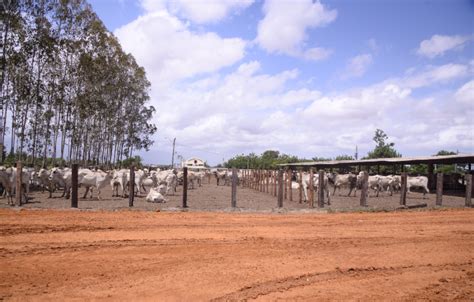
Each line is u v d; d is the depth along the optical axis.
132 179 17.06
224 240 10.15
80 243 9.27
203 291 6.21
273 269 7.60
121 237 10.09
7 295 5.76
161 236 10.38
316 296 6.21
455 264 8.49
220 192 32.00
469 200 20.67
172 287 6.35
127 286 6.33
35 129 37.69
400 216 16.16
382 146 69.25
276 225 12.96
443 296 6.41
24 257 7.92
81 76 40.91
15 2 31.00
